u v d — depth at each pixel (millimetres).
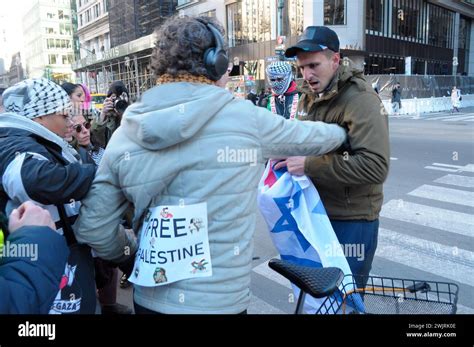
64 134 1958
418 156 8953
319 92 2066
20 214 1365
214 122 1344
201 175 1336
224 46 1424
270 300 3273
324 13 25219
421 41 34750
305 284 1513
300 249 2064
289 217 2041
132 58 27234
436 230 4734
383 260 3961
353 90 1938
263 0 26344
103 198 1471
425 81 23516
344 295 1702
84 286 1690
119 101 3725
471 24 44969
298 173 1978
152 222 1393
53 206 1583
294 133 1569
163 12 29406
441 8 37844
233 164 1354
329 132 1748
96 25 42344
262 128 1459
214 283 1358
